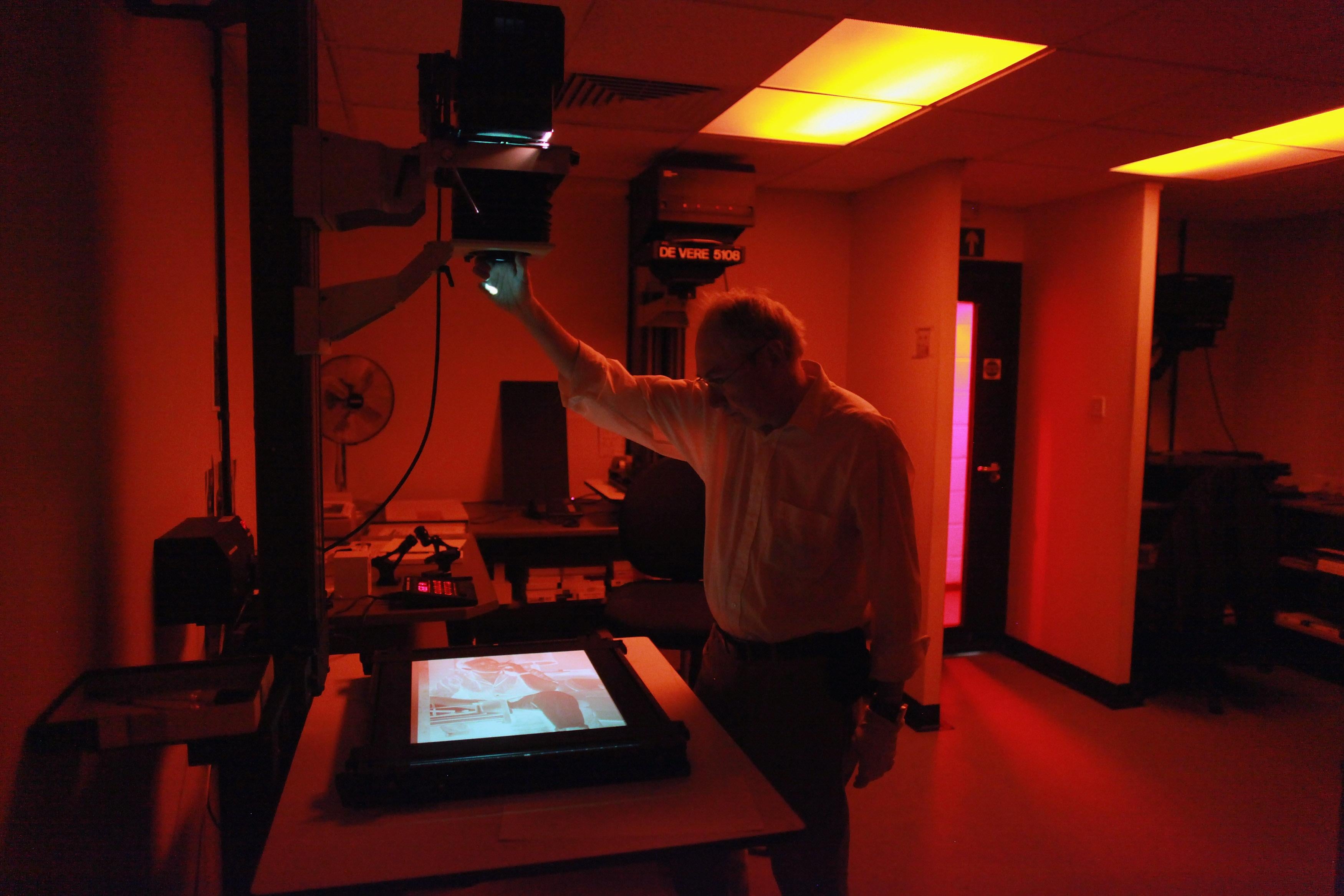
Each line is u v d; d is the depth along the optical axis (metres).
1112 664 3.54
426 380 3.58
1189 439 4.48
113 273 1.31
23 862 0.99
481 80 1.10
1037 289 4.03
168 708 1.10
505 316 3.64
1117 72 2.23
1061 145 2.96
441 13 1.91
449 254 1.26
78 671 1.17
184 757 1.65
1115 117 2.62
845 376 4.03
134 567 1.40
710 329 1.46
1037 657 3.99
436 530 3.01
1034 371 4.05
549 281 3.70
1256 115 2.59
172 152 1.63
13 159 0.98
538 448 3.64
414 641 2.86
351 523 2.82
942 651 3.80
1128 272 3.51
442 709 1.20
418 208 1.26
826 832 1.57
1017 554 4.14
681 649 2.49
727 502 1.65
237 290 2.24
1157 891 2.24
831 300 3.98
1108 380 3.61
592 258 3.74
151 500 1.49
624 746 1.10
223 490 2.01
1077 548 3.75
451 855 0.94
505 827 0.99
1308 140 2.89
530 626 3.56
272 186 1.25
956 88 2.42
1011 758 3.04
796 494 1.54
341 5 1.87
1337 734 3.28
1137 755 3.07
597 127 2.85
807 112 2.65
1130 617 3.51
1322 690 3.76
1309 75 2.23
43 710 1.06
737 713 1.62
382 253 3.46
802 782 1.57
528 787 1.07
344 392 3.04
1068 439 3.82
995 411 4.12
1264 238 4.40
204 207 1.87
